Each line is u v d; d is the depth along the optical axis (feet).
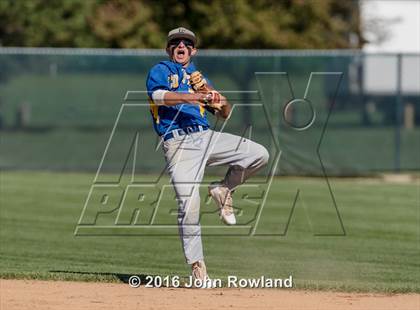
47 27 285.23
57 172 212.84
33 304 79.56
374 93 211.61
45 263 108.99
